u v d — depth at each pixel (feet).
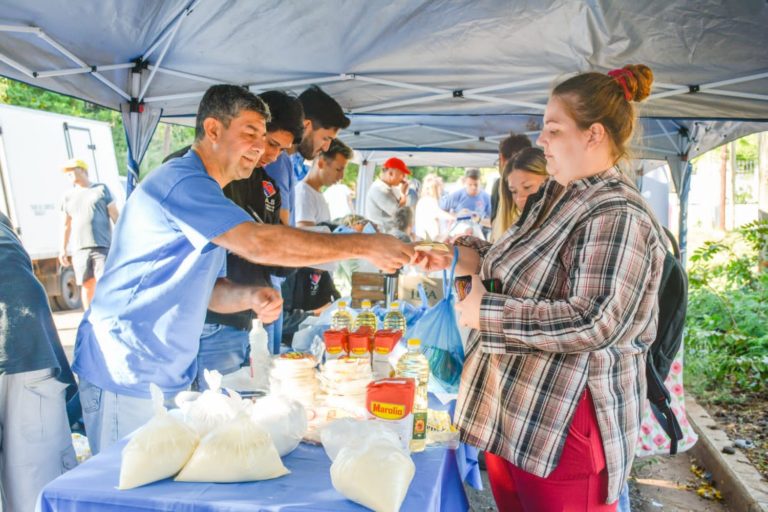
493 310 5.87
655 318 6.31
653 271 5.89
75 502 5.34
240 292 8.20
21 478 7.95
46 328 8.21
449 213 31.32
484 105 16.47
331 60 14.51
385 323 10.11
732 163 64.34
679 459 15.57
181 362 7.59
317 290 13.74
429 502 5.25
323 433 6.12
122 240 7.36
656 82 13.98
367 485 5.04
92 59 13.64
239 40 13.84
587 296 5.59
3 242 8.06
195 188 6.92
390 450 5.32
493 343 5.92
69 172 27.96
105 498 5.27
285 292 13.51
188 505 5.16
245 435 5.62
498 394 6.27
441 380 8.28
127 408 7.59
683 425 11.55
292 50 14.19
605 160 6.03
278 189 10.62
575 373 5.91
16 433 7.91
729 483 13.19
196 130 7.67
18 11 11.41
